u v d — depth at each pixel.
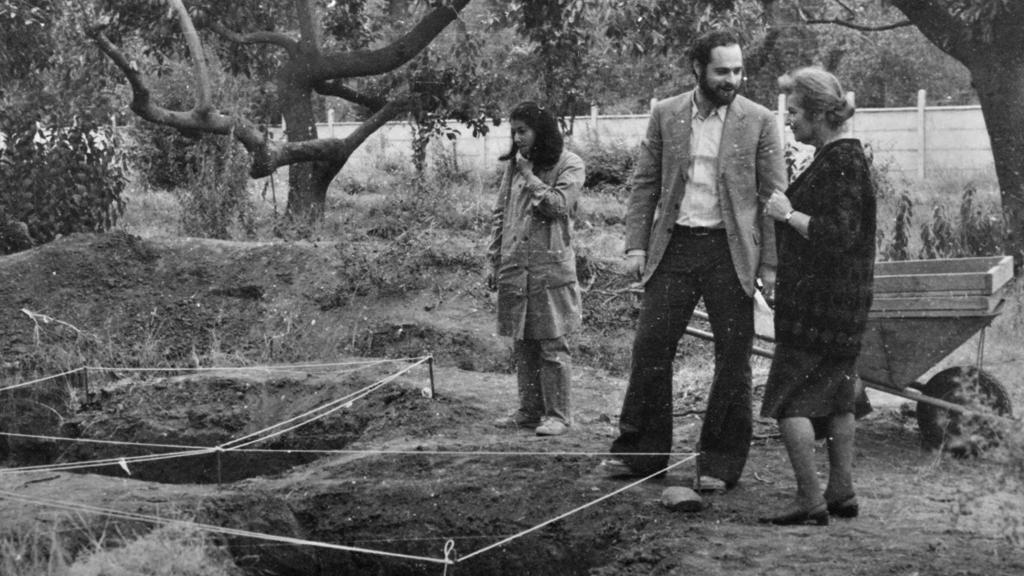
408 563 6.83
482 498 6.94
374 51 16.45
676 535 6.00
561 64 16.56
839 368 6.04
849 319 5.97
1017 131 14.41
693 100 6.70
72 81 15.48
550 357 8.25
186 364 11.30
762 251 6.66
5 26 14.07
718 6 15.10
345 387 9.95
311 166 16.94
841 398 6.10
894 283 7.73
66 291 12.11
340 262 12.53
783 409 6.02
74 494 6.97
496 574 6.66
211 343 11.66
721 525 6.13
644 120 25.94
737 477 6.75
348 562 6.91
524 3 15.80
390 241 13.56
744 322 6.61
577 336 11.66
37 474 7.62
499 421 8.62
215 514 6.77
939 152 26.09
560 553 6.47
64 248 12.50
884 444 7.91
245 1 16.41
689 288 6.68
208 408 9.98
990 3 13.71
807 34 30.08
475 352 11.27
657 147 6.80
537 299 8.18
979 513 6.18
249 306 12.19
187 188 16.97
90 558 5.75
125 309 12.02
